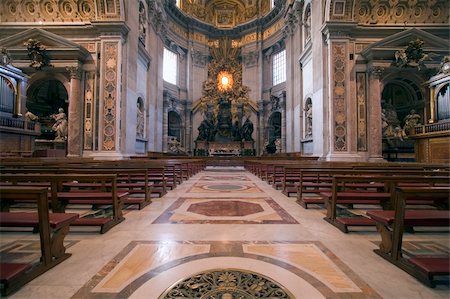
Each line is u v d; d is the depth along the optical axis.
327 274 2.40
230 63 28.06
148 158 14.46
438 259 2.43
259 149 26.41
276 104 25.00
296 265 2.58
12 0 13.52
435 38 12.34
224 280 2.28
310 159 14.02
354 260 2.72
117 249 2.99
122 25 12.66
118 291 2.11
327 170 5.32
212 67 28.17
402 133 13.54
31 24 13.45
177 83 26.33
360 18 13.32
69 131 12.62
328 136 13.15
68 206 5.19
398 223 2.61
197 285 2.20
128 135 13.81
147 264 2.60
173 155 21.06
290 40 20.45
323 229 3.77
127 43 13.41
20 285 2.16
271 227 3.85
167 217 4.41
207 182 9.42
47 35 12.41
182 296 2.04
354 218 4.21
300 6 18.47
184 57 27.09
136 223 4.05
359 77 12.93
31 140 12.55
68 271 2.46
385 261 2.70
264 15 26.03
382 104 14.66
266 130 26.47
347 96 12.82
